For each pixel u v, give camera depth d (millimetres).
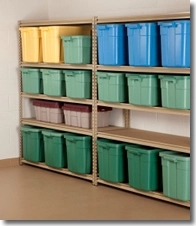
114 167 6242
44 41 6926
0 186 6516
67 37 6570
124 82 6195
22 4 7551
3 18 7406
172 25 5465
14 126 7621
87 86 6605
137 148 5957
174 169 5586
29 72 7305
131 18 5973
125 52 6168
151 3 6383
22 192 6258
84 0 7246
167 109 5707
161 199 5910
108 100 6270
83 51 6492
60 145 6949
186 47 5445
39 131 7281
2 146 7523
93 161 6535
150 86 5812
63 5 7574
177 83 5520
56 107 7152
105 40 6156
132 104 6043
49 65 7012
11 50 7512
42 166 7312
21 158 7656
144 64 5797
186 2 6016
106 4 6934
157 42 5805
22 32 7246
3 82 7477
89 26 7211
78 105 6781
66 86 6793
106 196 6094
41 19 7715
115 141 6508
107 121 6910
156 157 5898
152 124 6574
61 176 6984
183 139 6012
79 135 6836
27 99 7742
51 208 5664
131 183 6078
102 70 6547
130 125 6852
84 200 5941
